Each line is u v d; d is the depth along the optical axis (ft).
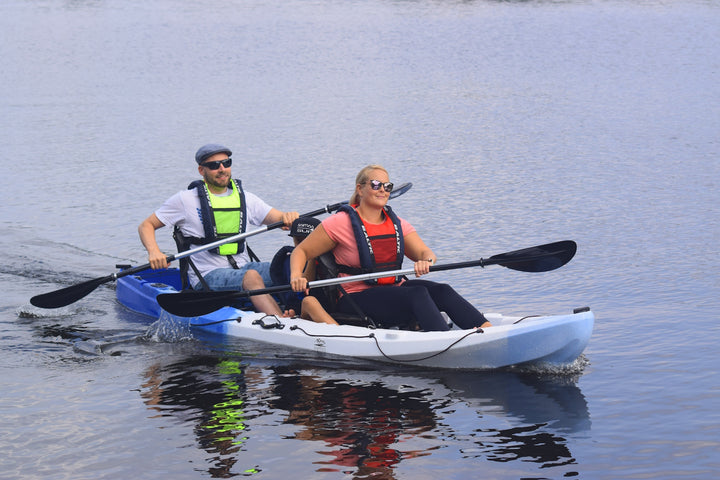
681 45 106.01
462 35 119.03
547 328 21.13
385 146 58.23
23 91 84.64
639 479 16.24
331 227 23.48
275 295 27.50
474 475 16.47
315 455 17.44
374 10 150.30
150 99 79.36
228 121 68.08
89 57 107.04
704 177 47.57
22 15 154.20
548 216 40.42
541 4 152.97
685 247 34.76
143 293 28.84
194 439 18.38
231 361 23.53
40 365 23.53
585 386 20.97
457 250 35.40
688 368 22.06
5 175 51.65
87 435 18.67
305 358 23.57
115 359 23.98
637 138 59.26
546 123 65.46
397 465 16.94
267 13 149.38
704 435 18.04
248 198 28.30
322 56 104.99
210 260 27.61
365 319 23.47
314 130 63.98
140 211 43.65
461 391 20.80
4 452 17.89
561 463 16.90
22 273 33.86
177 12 154.20
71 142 61.05
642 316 26.63
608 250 34.71
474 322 22.62
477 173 50.06
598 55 100.78
